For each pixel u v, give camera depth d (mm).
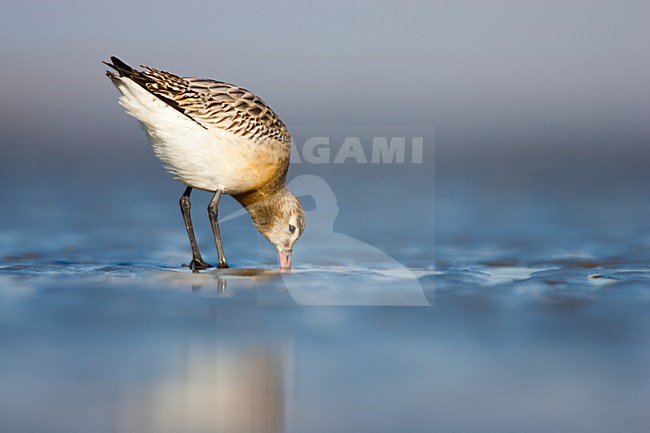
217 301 13469
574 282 14484
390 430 9414
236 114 15367
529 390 10344
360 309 13133
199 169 15555
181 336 11906
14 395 10062
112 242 17828
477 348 11539
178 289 14070
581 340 11781
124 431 9266
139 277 14789
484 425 9539
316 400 10109
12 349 11320
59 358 11070
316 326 12398
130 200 22078
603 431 9398
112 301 13336
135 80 14719
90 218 20000
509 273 15211
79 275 14844
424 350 11469
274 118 16000
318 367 10930
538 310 12977
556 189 24234
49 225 19188
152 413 9680
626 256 16578
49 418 9555
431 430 9391
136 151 29703
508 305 13258
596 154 30594
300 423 9570
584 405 9953
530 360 11141
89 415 9625
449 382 10531
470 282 14547
